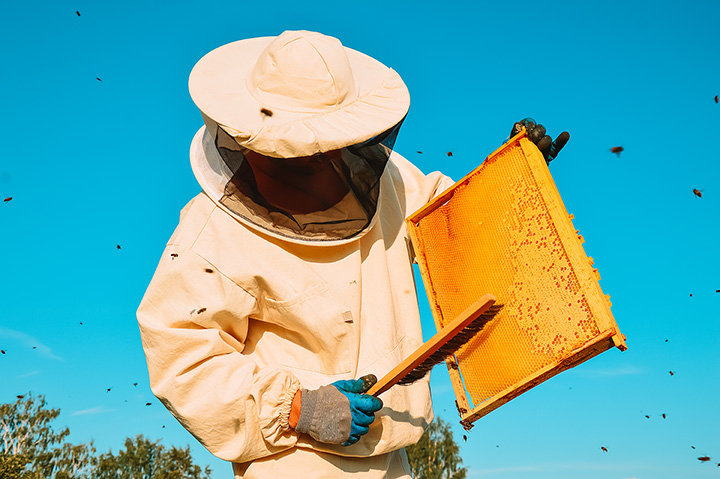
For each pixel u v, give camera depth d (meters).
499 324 3.46
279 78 3.32
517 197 3.56
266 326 3.70
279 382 3.33
